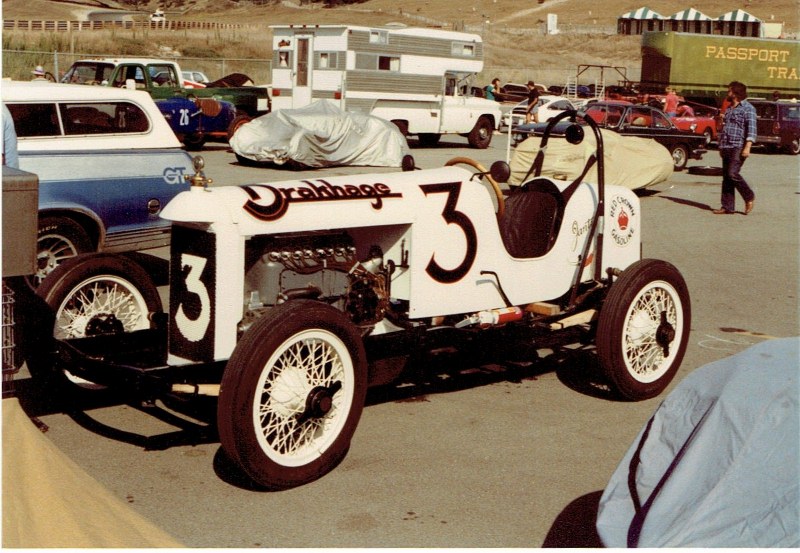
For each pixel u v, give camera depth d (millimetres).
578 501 4543
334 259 5016
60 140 7742
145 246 7941
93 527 3553
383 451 5113
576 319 6031
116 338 5277
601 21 106312
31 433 3883
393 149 19953
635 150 16250
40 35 46250
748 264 10953
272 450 4449
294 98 24203
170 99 20453
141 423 5445
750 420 2992
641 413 5863
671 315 6211
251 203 4641
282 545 4012
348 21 106562
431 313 5395
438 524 4258
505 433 5430
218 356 4609
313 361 4574
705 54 37688
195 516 4277
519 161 15312
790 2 106562
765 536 2711
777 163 24766
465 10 119750
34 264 3721
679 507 2938
